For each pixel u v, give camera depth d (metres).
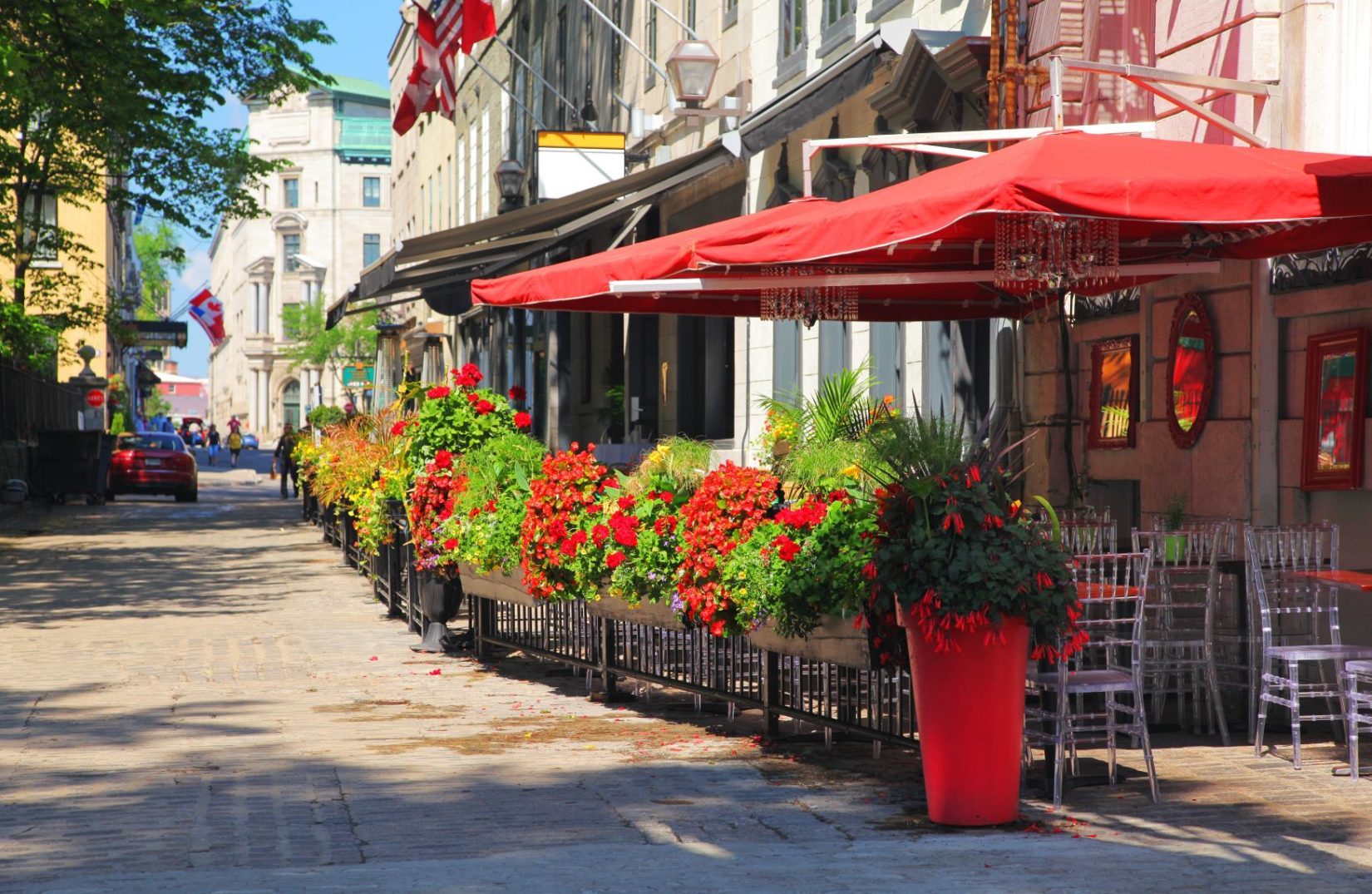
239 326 124.00
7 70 19.67
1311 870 5.68
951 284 10.80
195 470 39.44
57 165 31.06
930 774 6.48
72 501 39.12
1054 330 12.65
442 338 44.41
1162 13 11.54
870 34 14.03
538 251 20.39
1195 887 5.45
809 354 18.16
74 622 14.00
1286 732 8.82
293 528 27.80
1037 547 6.45
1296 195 6.81
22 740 8.35
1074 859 5.84
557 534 9.55
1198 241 9.23
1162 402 11.31
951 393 14.70
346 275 114.38
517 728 8.84
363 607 15.22
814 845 6.08
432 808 6.73
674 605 8.36
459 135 43.09
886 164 15.51
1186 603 9.35
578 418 28.97
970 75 13.56
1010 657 6.42
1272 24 10.24
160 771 7.54
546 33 31.89
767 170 19.20
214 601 15.77
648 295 11.00
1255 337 10.24
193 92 28.00
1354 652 7.86
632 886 5.43
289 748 8.16
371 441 16.94
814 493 7.75
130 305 35.94
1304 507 9.91
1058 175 6.76
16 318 29.47
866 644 7.21
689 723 9.04
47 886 5.42
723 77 21.16
